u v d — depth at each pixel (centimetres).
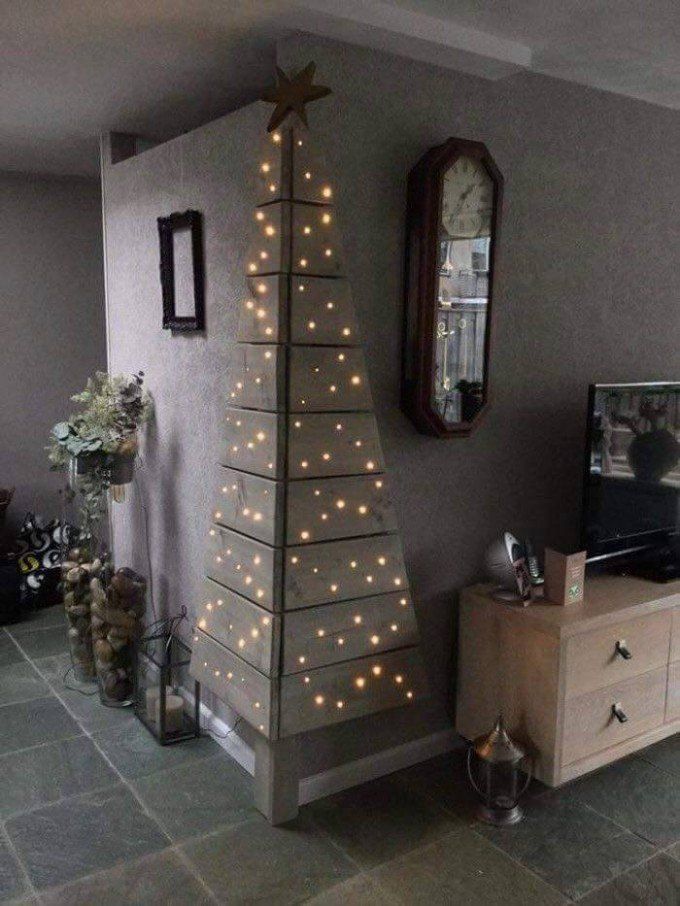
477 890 222
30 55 265
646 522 302
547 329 299
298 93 224
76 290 474
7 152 404
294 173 229
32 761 285
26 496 474
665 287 336
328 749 266
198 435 300
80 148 396
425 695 265
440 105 259
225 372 278
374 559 252
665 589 280
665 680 278
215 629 262
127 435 328
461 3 225
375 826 250
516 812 254
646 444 296
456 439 280
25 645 394
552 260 296
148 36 247
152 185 318
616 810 260
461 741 298
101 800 261
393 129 250
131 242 344
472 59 251
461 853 238
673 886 224
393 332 260
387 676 257
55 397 475
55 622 427
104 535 439
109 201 364
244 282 262
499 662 268
